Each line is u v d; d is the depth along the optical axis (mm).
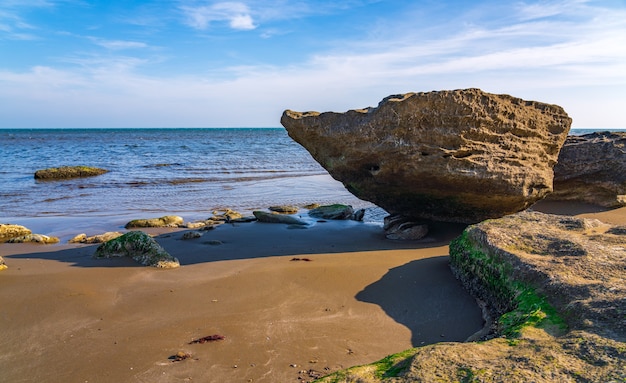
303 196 20906
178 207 18078
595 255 6375
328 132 10844
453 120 9977
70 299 7430
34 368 5312
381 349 5754
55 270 9055
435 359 3855
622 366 3467
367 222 15062
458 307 7109
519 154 10547
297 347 5770
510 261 6609
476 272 7598
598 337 4016
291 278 8438
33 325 6477
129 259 9805
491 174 10234
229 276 8625
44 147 55719
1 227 12633
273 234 12852
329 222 14914
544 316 4902
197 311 6965
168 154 45812
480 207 11430
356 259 9773
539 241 7258
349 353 5625
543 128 10906
